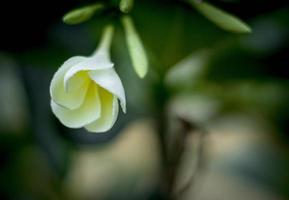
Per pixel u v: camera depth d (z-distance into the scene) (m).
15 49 0.55
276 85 0.59
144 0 0.52
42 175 0.63
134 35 0.47
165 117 0.57
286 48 0.55
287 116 0.61
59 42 0.55
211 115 0.63
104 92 0.45
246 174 0.67
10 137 0.63
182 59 0.55
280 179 0.66
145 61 0.46
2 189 0.63
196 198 0.73
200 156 0.58
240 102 0.61
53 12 0.53
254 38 0.55
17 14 0.53
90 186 0.68
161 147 0.57
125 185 0.67
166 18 0.53
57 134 0.56
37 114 0.57
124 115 0.58
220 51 0.56
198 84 0.58
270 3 0.52
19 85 0.63
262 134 0.67
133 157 0.71
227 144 0.71
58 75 0.43
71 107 0.44
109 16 0.49
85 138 0.57
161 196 0.57
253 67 0.56
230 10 0.52
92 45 0.56
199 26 0.53
